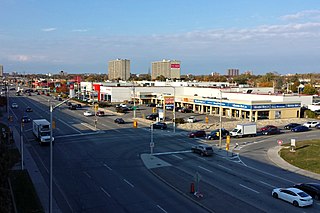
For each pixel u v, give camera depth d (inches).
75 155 1736.0
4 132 2148.1
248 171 1472.7
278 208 1029.8
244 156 1780.3
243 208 1022.4
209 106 3784.5
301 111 3565.5
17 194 1119.6
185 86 4886.8
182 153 1815.9
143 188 1208.8
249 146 2064.5
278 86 7317.9
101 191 1169.4
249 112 3233.3
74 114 3695.9
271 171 1480.1
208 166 1546.5
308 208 1035.3
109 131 2546.8
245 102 3223.4
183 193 1152.2
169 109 4143.7
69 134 2393.0
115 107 4357.8
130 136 2337.6
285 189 1101.7
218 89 4126.5
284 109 3376.0
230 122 3041.3
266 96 3575.3
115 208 1011.9
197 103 3907.5
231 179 1341.0
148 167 1507.1
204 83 5561.0
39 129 2062.0
